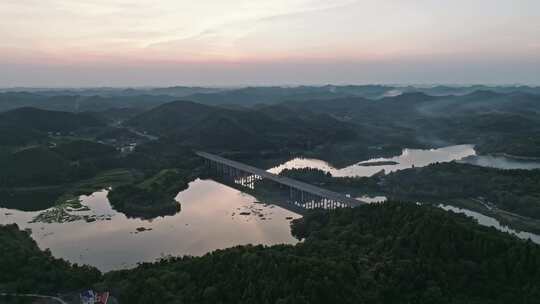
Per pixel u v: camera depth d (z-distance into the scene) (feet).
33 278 600.80
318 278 540.11
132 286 564.71
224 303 529.86
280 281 538.88
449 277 575.79
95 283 600.39
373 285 561.43
